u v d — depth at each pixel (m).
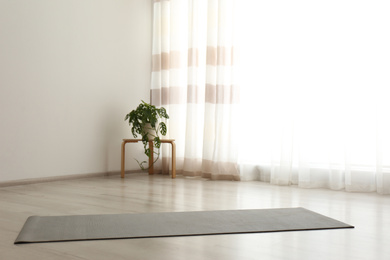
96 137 4.14
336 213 2.37
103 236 1.77
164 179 3.99
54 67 3.73
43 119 3.64
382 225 2.06
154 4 4.52
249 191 3.21
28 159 3.53
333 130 3.38
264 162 3.83
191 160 4.15
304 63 3.56
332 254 1.56
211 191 3.18
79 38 3.95
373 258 1.52
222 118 3.96
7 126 3.37
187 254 1.54
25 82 3.49
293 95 3.58
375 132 3.24
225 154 3.97
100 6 4.15
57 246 1.63
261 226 1.98
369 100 3.28
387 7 3.18
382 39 3.19
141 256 1.51
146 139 4.07
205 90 4.05
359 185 3.25
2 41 3.32
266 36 3.81
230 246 1.65
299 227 1.97
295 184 3.65
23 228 1.89
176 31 4.36
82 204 2.57
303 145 3.47
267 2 3.81
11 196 2.88
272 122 3.71
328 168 3.44
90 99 4.07
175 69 4.34
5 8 3.35
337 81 3.40
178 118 4.34
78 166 3.97
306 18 3.56
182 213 2.29
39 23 3.60
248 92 3.89
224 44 3.99
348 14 3.35
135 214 2.25
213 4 4.05
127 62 4.46
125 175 4.32
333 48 3.43
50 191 3.13
